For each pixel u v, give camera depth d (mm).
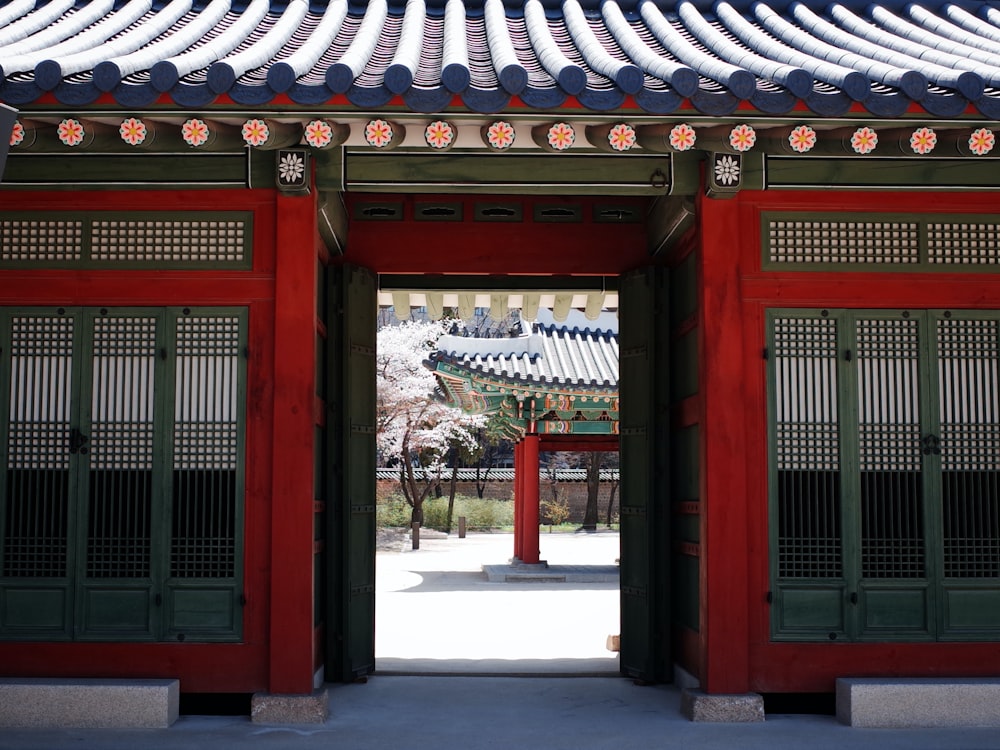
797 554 6867
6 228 6910
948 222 7113
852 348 7008
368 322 8641
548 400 21875
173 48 6477
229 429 6801
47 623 6688
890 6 8578
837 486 6941
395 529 38312
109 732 6234
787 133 6285
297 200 6828
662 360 8320
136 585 6703
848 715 6516
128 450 6820
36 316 6891
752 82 5809
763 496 6879
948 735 6277
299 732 6324
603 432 22781
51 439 6836
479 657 9914
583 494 46500
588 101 5824
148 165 6844
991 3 8703
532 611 14844
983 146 6277
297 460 6684
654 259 8656
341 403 8219
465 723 6723
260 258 6883
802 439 6949
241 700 6910
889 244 7078
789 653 6781
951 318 7078
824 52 6965
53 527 6773
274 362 6766
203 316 6875
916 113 5945
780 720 6656
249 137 6125
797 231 7051
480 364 20938
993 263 7117
